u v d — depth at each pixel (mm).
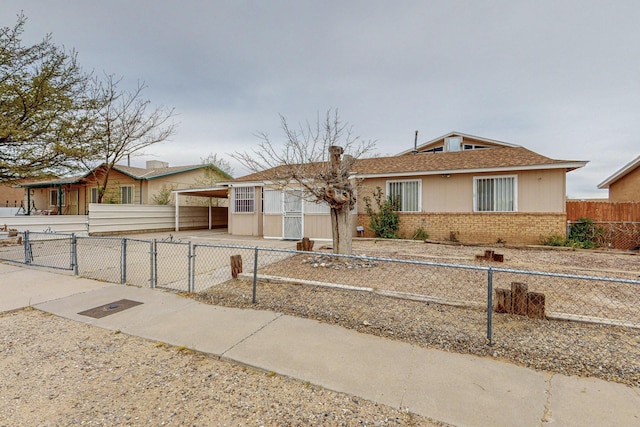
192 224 19797
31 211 22438
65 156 12094
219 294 5074
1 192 30188
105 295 5164
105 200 20078
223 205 23750
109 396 2514
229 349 3268
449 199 12148
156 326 3910
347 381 2682
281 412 2307
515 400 2404
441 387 2582
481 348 3211
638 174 15328
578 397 2426
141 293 5254
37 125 11242
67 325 4000
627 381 2627
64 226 13656
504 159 11984
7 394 2539
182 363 3053
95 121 13094
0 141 10750
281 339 3488
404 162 14211
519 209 11148
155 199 19531
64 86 11453
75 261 6668
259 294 5012
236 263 6020
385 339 3459
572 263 7484
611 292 5023
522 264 7223
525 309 3953
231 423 2188
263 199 13547
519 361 2967
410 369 2859
